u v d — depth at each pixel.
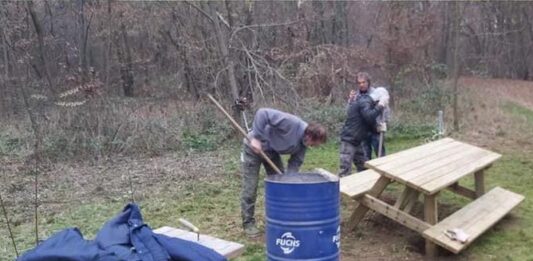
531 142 11.20
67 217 6.77
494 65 28.31
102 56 15.78
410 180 5.29
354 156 7.57
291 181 4.07
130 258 3.22
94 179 8.71
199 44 13.06
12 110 12.00
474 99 16.44
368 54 14.40
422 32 15.65
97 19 15.07
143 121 10.91
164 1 13.10
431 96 13.98
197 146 10.91
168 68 14.57
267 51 13.10
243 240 5.73
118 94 13.70
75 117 10.52
